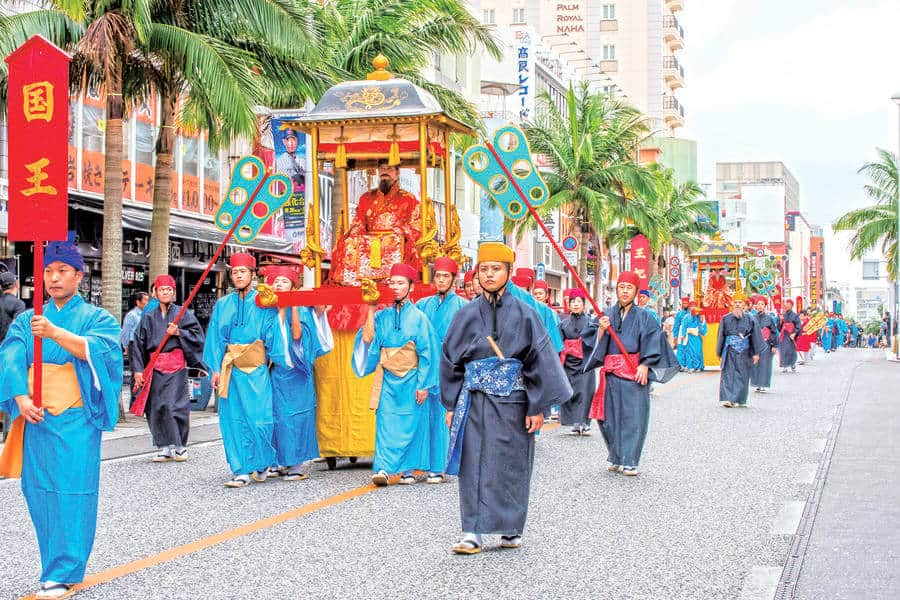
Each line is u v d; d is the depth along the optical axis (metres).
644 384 11.59
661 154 88.69
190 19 17.27
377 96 13.24
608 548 7.97
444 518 9.08
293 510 9.43
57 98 6.59
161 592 6.68
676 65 96.62
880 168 52.78
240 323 10.99
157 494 10.26
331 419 12.03
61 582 6.54
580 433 15.88
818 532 8.57
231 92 16.23
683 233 62.22
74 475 6.56
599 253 42.16
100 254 23.28
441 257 12.03
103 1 16.22
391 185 13.39
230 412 10.90
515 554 7.77
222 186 28.92
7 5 20.67
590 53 88.81
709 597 6.62
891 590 6.79
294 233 22.38
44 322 6.38
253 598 6.56
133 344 12.51
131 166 25.05
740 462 12.59
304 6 20.48
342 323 12.00
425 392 10.85
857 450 13.68
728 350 20.14
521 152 11.88
